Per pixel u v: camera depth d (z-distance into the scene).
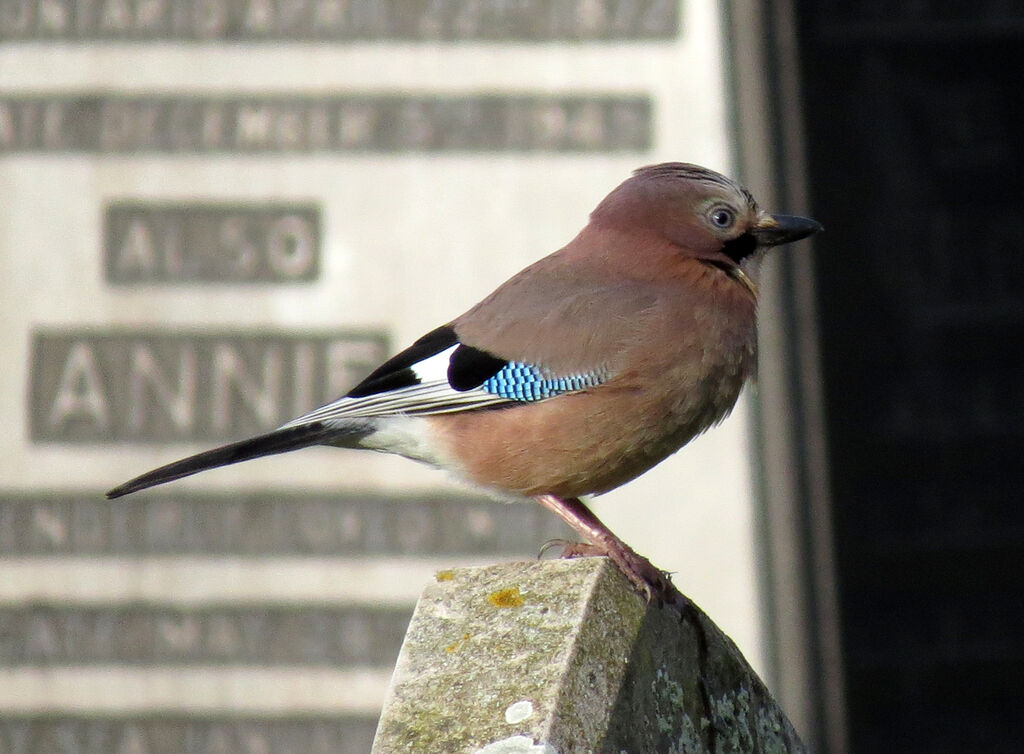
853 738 15.46
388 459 12.01
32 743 12.13
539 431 8.25
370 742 12.00
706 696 6.29
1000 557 15.98
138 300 12.12
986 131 16.81
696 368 8.30
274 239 12.12
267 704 12.06
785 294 12.65
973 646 15.74
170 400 12.10
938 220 16.75
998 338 16.66
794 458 12.40
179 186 12.16
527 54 12.05
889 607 15.88
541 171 12.02
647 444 8.35
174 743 12.09
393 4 12.12
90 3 12.23
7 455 12.09
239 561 12.07
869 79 16.80
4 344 12.12
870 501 16.23
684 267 8.59
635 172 9.23
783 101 12.53
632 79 11.98
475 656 5.73
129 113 12.20
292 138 12.16
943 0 16.73
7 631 12.13
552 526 11.91
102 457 12.10
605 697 5.65
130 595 12.11
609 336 8.21
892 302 16.73
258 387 12.09
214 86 12.18
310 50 12.16
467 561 11.95
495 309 8.59
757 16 12.23
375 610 12.02
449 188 12.05
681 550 11.81
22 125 12.19
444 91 12.09
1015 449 16.39
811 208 16.69
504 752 5.34
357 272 12.08
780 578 12.07
